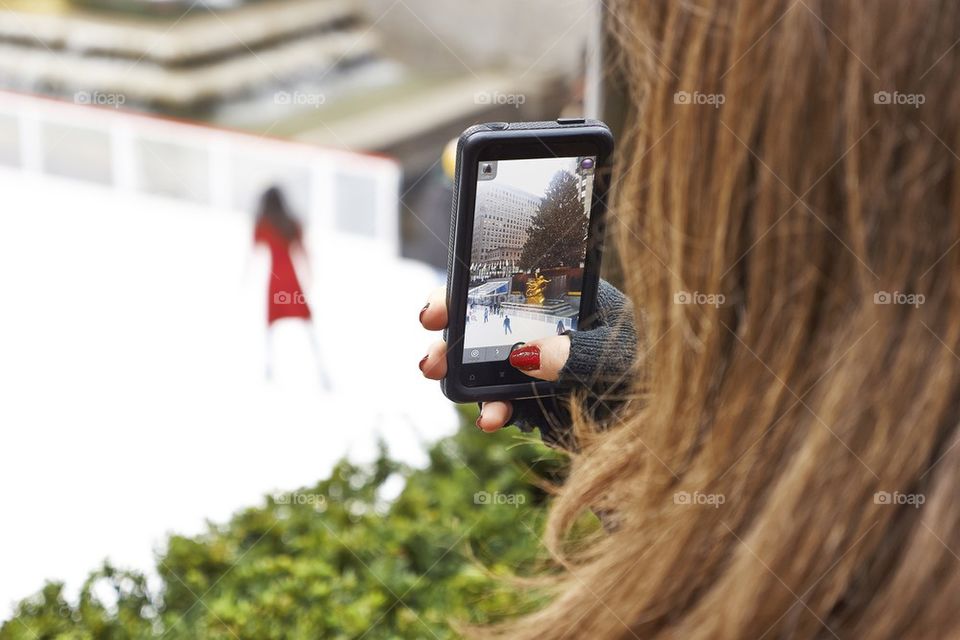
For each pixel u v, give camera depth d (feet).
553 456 3.99
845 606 1.58
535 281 3.98
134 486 13.00
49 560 11.28
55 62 25.58
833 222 1.53
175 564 7.13
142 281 20.21
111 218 22.57
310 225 21.22
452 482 8.04
